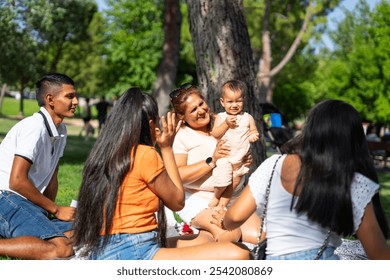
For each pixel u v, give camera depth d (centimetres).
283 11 3622
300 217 364
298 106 4234
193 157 565
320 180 353
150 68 4600
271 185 373
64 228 578
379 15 3014
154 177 434
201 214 543
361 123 363
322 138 357
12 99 6950
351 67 3034
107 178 429
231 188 556
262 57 3494
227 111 599
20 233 549
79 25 2053
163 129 462
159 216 471
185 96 563
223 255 436
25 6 1891
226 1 830
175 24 2817
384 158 2034
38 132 574
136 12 4497
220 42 830
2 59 2009
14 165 564
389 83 2939
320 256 363
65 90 595
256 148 822
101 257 435
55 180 635
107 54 4762
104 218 430
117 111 440
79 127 4247
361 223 358
